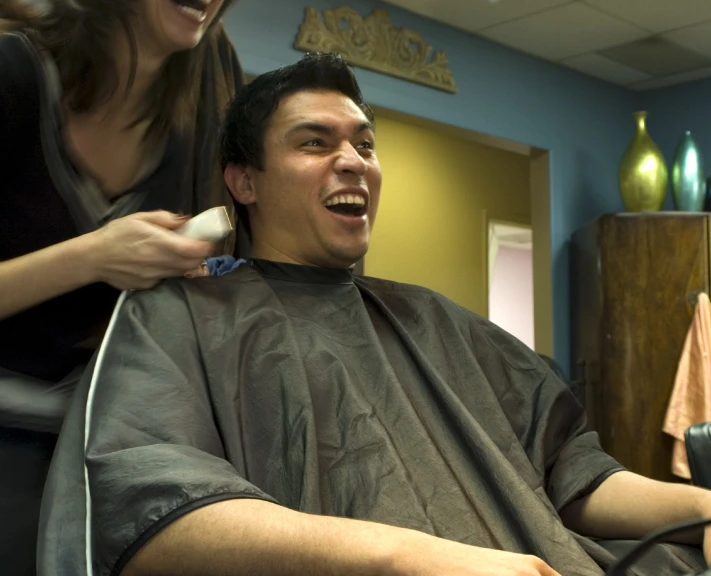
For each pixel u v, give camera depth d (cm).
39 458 104
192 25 109
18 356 105
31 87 103
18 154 105
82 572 78
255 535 67
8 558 100
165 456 75
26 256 100
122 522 71
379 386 103
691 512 98
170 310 96
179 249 98
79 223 111
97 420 81
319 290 115
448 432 102
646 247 321
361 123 117
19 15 104
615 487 109
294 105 115
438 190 444
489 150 471
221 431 88
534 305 401
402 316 120
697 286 314
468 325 126
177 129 120
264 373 94
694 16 334
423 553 67
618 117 428
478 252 459
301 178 113
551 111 393
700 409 302
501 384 122
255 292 104
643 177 355
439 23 347
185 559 68
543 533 88
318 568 67
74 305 108
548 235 391
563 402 122
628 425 317
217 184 128
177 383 86
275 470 89
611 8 328
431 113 341
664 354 315
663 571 94
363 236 117
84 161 110
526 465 106
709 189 353
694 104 421
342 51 309
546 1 322
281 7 297
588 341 354
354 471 89
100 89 107
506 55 374
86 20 103
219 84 129
